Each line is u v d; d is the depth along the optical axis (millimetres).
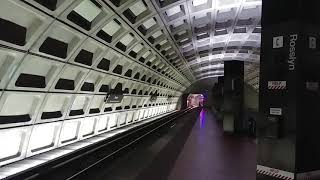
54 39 8453
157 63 19266
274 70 6113
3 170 8344
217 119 33062
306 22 5859
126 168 9945
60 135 11617
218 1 12789
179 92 47969
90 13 8547
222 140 16531
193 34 16844
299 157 5727
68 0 6961
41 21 7113
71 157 9484
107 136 15438
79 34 8781
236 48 24312
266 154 6230
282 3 6047
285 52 5934
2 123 8211
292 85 5793
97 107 14508
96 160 10508
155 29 12695
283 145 5914
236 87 19406
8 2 6176
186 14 12852
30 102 9164
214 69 40031
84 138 14062
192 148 13758
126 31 10891
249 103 19531
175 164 10219
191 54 23031
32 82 8648
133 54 14164
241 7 13758
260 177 6332
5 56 7074
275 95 6082
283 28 5984
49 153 10688
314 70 5941
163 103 37531
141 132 18781
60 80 10242
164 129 24188
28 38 7188
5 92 7656
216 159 11117
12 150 9133
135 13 10445
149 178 8398
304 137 5797
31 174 7395
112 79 14188
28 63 7992
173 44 17141
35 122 9656
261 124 6328
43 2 6633
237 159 11133
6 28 6590
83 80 11297
